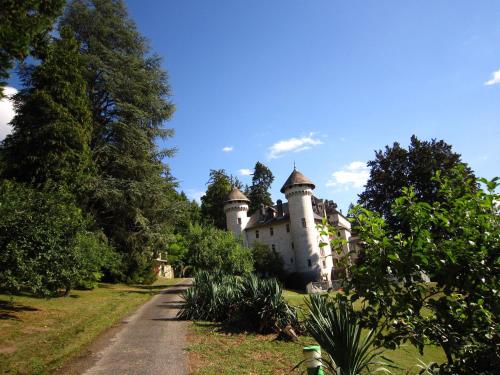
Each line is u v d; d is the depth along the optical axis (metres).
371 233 3.53
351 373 4.16
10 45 10.48
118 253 25.72
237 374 7.25
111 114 29.14
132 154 28.11
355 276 3.55
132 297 21.23
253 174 76.31
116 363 7.89
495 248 3.01
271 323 11.27
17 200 12.27
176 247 46.88
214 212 67.38
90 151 25.25
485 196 3.18
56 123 22.25
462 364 3.01
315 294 5.28
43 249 12.27
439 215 3.26
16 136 22.67
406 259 3.27
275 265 47.03
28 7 11.27
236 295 13.40
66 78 25.20
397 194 29.34
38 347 8.84
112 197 25.30
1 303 14.42
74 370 7.39
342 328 4.26
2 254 11.18
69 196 16.22
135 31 30.92
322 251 49.97
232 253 27.06
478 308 3.01
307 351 4.16
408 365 8.63
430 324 3.23
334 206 66.25
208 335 10.82
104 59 28.05
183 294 15.71
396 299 3.32
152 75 29.84
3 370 7.04
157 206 28.42
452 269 3.09
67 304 16.31
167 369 7.46
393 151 30.56
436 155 28.42
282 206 56.47
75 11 28.55
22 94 24.66
